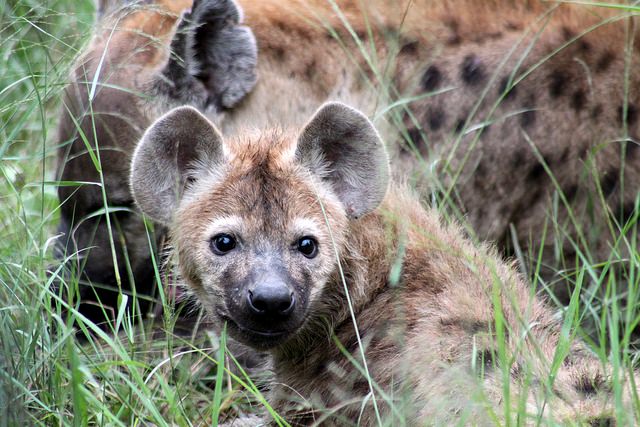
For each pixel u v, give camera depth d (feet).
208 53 29.50
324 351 25.04
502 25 31.27
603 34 30.76
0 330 23.99
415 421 22.07
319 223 24.09
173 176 25.45
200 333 31.01
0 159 29.63
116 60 29.66
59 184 28.50
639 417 20.68
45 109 33.01
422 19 31.22
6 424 22.03
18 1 32.45
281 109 30.27
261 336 23.62
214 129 24.76
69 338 23.66
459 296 23.95
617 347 21.33
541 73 30.60
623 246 30.66
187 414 27.68
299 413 24.98
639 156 30.37
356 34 30.94
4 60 32.48
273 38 30.35
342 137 24.86
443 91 30.71
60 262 29.19
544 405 20.45
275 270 23.24
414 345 23.16
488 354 22.67
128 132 29.43
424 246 24.91
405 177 28.81
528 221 31.09
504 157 30.66
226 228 23.88
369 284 24.72
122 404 25.85
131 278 28.78
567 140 30.50
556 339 23.97
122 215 30.14
